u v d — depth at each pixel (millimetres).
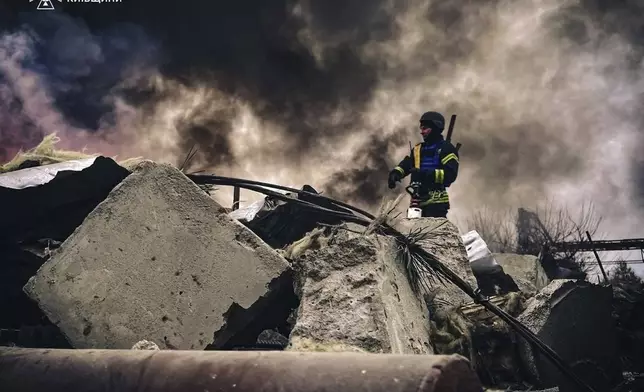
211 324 4387
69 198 4844
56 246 4848
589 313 6227
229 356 2406
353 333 4250
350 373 2156
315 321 4340
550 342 5680
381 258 4578
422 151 7691
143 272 4473
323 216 5828
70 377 2617
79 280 4434
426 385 2027
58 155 5375
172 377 2420
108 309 4395
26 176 4750
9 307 4934
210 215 4574
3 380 2717
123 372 2523
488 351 5414
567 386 5727
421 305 5164
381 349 4172
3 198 4660
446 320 5254
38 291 4406
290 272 4574
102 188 4906
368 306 4312
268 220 5816
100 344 4348
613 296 7105
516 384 5363
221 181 5496
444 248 6129
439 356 2117
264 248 4523
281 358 2320
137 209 4570
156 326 4387
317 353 2314
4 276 4832
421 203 7484
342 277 4473
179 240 4531
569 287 6039
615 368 6410
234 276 4465
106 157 4824
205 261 4496
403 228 6270
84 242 4496
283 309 4902
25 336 4816
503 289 6730
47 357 2729
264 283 4449
